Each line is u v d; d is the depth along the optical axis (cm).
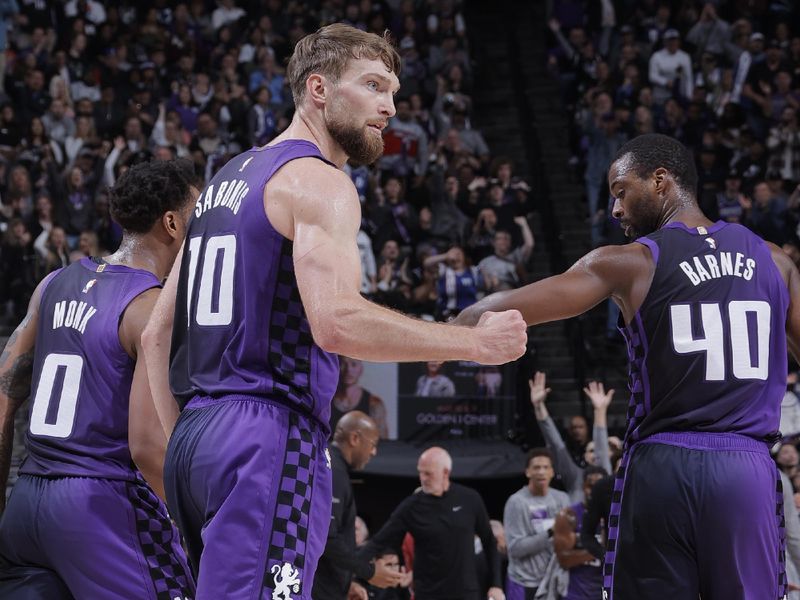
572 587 634
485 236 1220
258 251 239
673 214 303
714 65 1477
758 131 1388
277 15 1602
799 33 1549
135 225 326
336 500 575
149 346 268
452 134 1397
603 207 1309
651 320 286
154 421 300
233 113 1399
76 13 1550
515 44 1627
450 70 1523
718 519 274
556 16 1683
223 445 233
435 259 1155
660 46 1535
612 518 289
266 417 235
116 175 1248
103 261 328
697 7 1591
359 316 222
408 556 768
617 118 1361
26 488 312
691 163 308
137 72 1466
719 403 281
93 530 302
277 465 233
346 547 570
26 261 1139
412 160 1361
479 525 659
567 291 284
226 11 1602
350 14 1591
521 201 1238
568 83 1576
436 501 643
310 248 228
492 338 236
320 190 234
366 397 1000
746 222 1210
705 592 279
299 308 241
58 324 318
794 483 781
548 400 1133
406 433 999
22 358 331
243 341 238
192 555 249
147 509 311
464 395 1008
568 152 1570
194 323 246
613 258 288
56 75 1406
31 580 311
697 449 279
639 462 284
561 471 755
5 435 331
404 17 1588
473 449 995
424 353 227
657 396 285
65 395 312
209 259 246
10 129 1327
